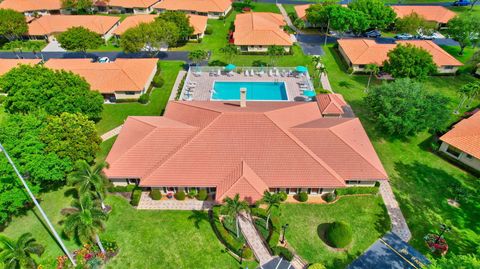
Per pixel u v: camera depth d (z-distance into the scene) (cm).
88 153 4741
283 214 4422
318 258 3909
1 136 4241
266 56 8712
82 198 3534
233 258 3897
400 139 5828
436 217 4431
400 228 4275
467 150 5103
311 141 4869
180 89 7094
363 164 4669
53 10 11619
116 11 11750
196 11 11056
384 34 10112
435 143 5681
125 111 6475
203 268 3797
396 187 4869
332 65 8275
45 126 4659
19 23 8956
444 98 5597
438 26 10269
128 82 6669
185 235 4138
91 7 11469
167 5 11262
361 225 4294
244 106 5484
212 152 4625
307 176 4497
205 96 6888
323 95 6450
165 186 4434
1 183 3906
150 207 4506
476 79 7675
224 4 11450
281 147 4659
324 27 10275
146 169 4625
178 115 5531
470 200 4650
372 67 7094
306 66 8169
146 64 7369
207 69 7819
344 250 4000
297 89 7181
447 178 5044
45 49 9081
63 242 4056
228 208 3653
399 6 10794
